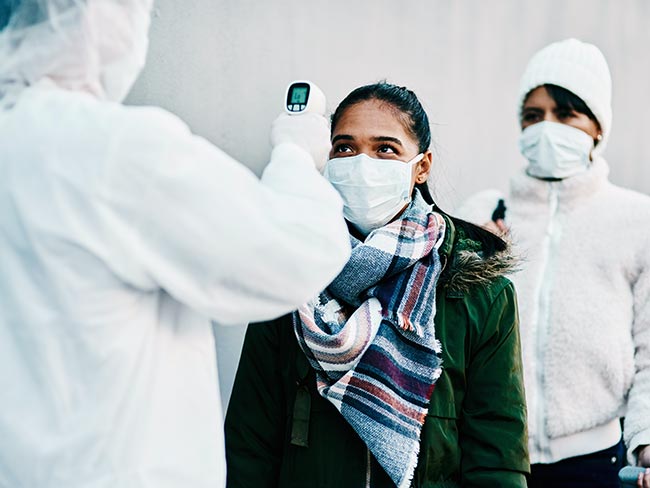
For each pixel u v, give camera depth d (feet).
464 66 14.48
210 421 6.74
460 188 14.46
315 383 8.79
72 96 6.50
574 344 11.64
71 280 6.24
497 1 14.73
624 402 11.66
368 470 8.61
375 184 8.98
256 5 12.86
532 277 12.05
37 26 6.61
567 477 11.60
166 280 6.31
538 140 12.48
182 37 12.45
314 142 7.41
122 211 6.23
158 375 6.51
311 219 6.61
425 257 9.05
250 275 6.40
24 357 6.30
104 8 6.61
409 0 14.02
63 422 6.26
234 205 6.35
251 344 9.20
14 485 6.31
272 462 9.12
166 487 6.41
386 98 9.20
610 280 11.84
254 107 12.80
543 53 12.76
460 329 8.92
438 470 8.71
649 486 10.66
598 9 15.37
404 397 8.59
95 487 6.23
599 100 12.45
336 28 13.44
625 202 12.23
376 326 8.75
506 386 8.89
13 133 6.39
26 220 6.25
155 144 6.27
